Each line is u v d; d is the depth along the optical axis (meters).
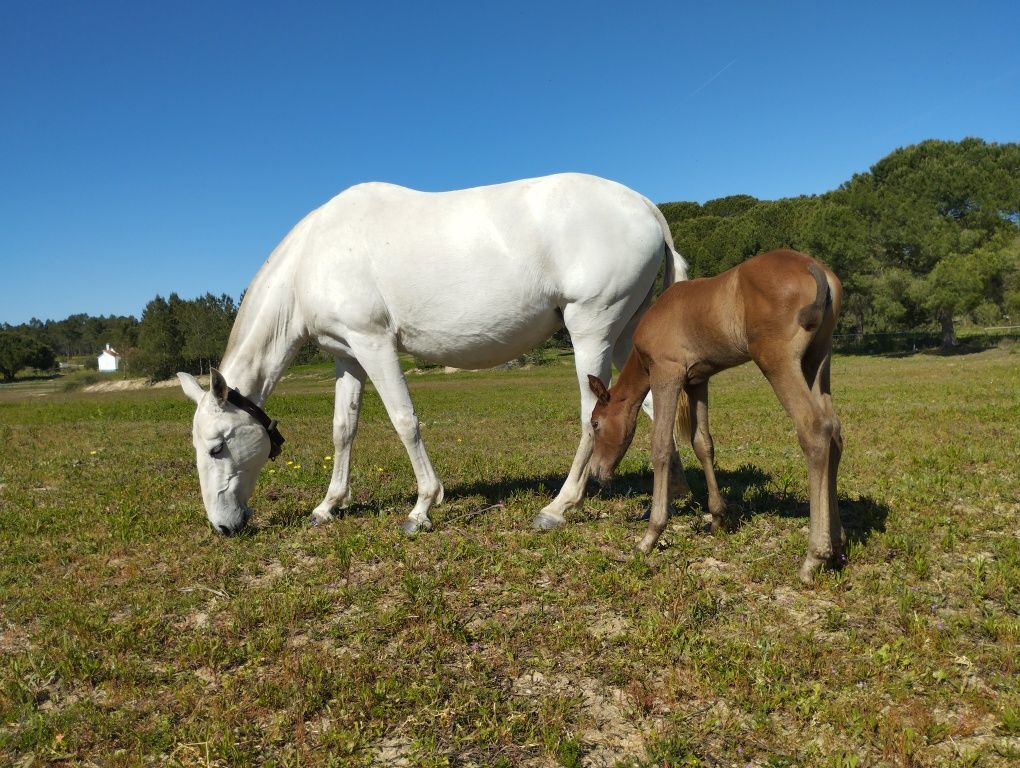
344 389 5.25
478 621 3.43
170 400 23.00
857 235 38.84
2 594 3.99
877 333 48.25
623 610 3.45
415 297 4.68
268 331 5.09
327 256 4.78
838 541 3.78
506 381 27.06
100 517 5.59
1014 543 3.97
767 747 2.38
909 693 2.61
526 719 2.58
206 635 3.39
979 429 7.93
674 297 3.92
